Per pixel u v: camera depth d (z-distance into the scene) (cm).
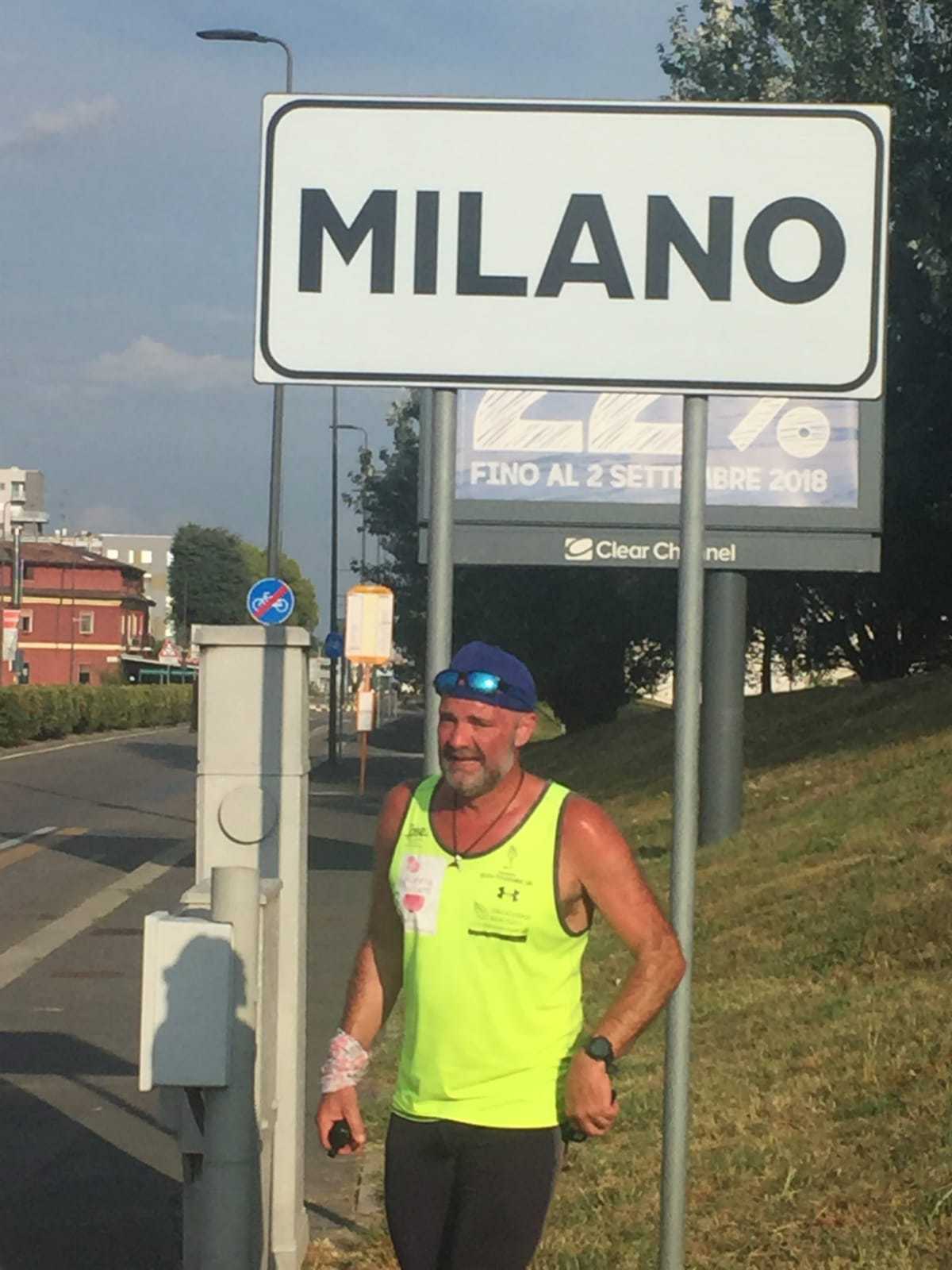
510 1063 370
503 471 1599
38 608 11281
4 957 1327
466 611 3641
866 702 2447
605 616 3622
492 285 404
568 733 4278
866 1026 788
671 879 406
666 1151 415
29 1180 706
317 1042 998
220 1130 438
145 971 428
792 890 1182
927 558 2738
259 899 447
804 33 2353
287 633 552
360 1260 583
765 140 402
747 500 1569
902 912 1003
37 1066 930
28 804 3011
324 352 404
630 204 403
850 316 402
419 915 372
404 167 404
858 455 1558
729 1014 884
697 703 405
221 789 553
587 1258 539
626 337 403
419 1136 375
